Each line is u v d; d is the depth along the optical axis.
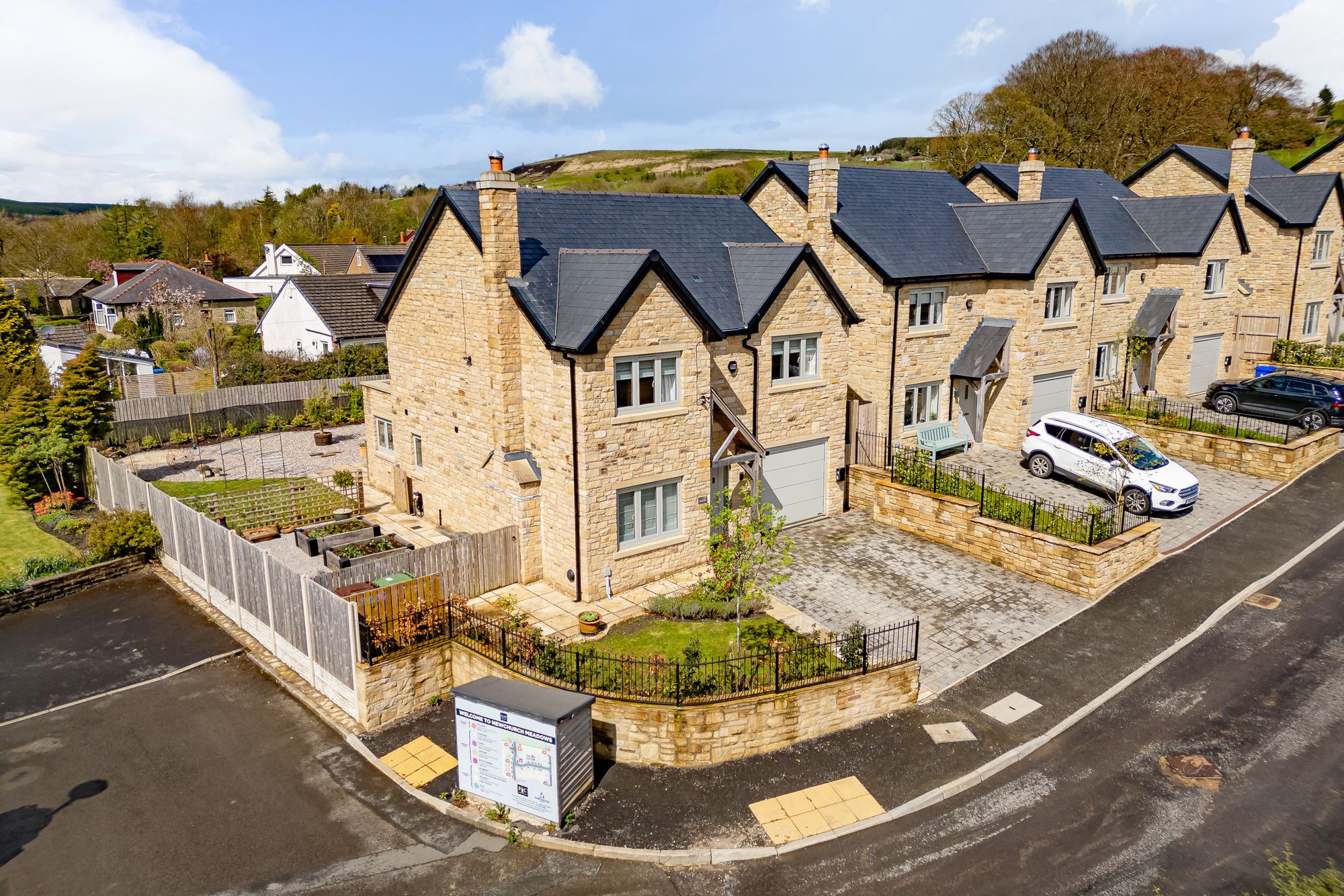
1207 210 36.78
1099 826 13.84
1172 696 17.27
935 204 33.62
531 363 21.39
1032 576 22.42
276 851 13.91
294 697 18.80
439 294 24.25
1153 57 83.12
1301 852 13.06
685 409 21.81
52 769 16.25
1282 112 83.56
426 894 12.91
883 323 28.19
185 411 39.62
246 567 21.03
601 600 21.22
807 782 15.15
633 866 13.41
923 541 25.00
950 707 17.17
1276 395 33.53
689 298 21.00
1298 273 40.59
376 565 19.84
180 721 17.88
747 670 16.80
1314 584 21.61
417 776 15.76
